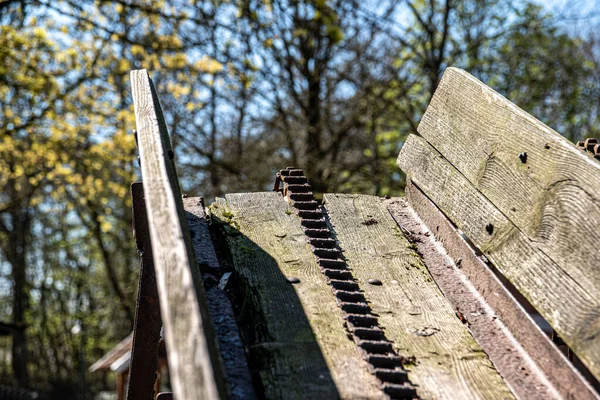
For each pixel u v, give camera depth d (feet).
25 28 42.24
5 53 40.04
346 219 9.46
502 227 7.38
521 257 6.99
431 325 7.18
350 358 6.50
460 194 8.29
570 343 6.07
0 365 120.06
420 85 54.49
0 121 44.42
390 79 55.31
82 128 46.50
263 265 8.04
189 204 9.45
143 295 8.32
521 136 7.38
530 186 7.08
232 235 8.74
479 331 7.02
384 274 8.13
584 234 6.23
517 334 6.82
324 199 10.00
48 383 120.88
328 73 59.52
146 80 8.89
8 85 42.09
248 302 7.39
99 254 102.83
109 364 46.96
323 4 42.22
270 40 45.24
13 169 53.67
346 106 57.98
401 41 54.80
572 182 6.51
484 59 56.13
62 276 114.83
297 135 58.80
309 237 8.79
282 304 7.29
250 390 6.03
